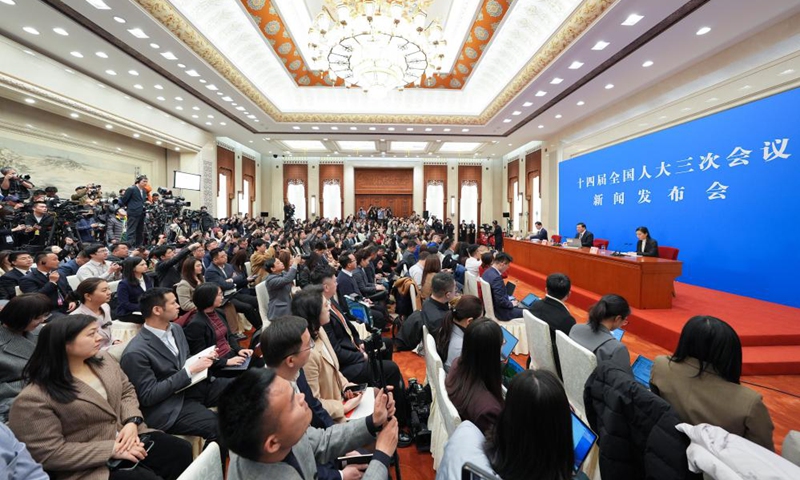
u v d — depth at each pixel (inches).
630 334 172.1
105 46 237.1
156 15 208.2
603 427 59.3
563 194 435.5
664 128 279.3
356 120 412.2
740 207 219.1
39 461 54.2
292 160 684.7
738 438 42.3
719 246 233.0
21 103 272.4
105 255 158.6
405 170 714.2
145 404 74.5
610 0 188.2
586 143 387.2
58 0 189.9
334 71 266.8
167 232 315.9
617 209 336.2
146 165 410.6
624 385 57.0
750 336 142.4
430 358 81.6
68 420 58.0
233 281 185.9
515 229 616.4
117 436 63.3
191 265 143.6
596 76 273.3
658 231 286.2
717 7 185.5
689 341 57.5
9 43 224.1
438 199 698.8
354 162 692.7
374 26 212.2
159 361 79.6
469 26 274.4
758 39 209.2
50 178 296.2
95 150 340.2
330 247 271.1
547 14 242.5
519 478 36.0
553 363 97.0
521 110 363.3
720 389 54.4
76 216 229.3
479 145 590.9
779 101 197.6
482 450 41.3
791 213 191.8
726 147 228.2
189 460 68.9
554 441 35.9
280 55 315.6
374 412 50.4
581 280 231.6
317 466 49.9
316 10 260.7
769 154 202.7
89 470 57.4
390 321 184.1
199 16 241.8
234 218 460.4
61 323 59.4
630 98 318.0
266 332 59.2
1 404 67.6
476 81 376.2
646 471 50.9
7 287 126.0
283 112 402.6
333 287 107.8
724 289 229.1
